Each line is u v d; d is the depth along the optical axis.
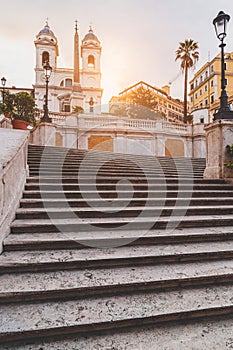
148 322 1.92
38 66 36.97
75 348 1.70
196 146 17.98
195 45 27.20
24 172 4.32
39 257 2.52
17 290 2.04
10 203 3.08
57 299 2.09
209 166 6.11
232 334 1.89
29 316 1.86
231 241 3.25
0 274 2.33
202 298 2.18
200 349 1.71
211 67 41.28
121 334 1.84
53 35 39.12
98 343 1.75
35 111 15.29
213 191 4.84
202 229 3.45
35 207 3.68
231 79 39.84
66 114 15.77
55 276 2.32
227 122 5.68
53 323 1.79
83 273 2.39
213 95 40.16
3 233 2.73
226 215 4.01
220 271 2.49
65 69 40.12
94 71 39.78
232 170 5.63
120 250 2.81
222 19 5.41
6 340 1.71
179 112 49.31
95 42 40.16
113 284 2.19
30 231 3.06
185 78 26.75
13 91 37.00
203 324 1.99
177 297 2.18
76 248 2.84
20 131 5.55
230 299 2.18
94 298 2.13
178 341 1.79
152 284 2.27
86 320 1.83
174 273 2.43
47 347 1.70
